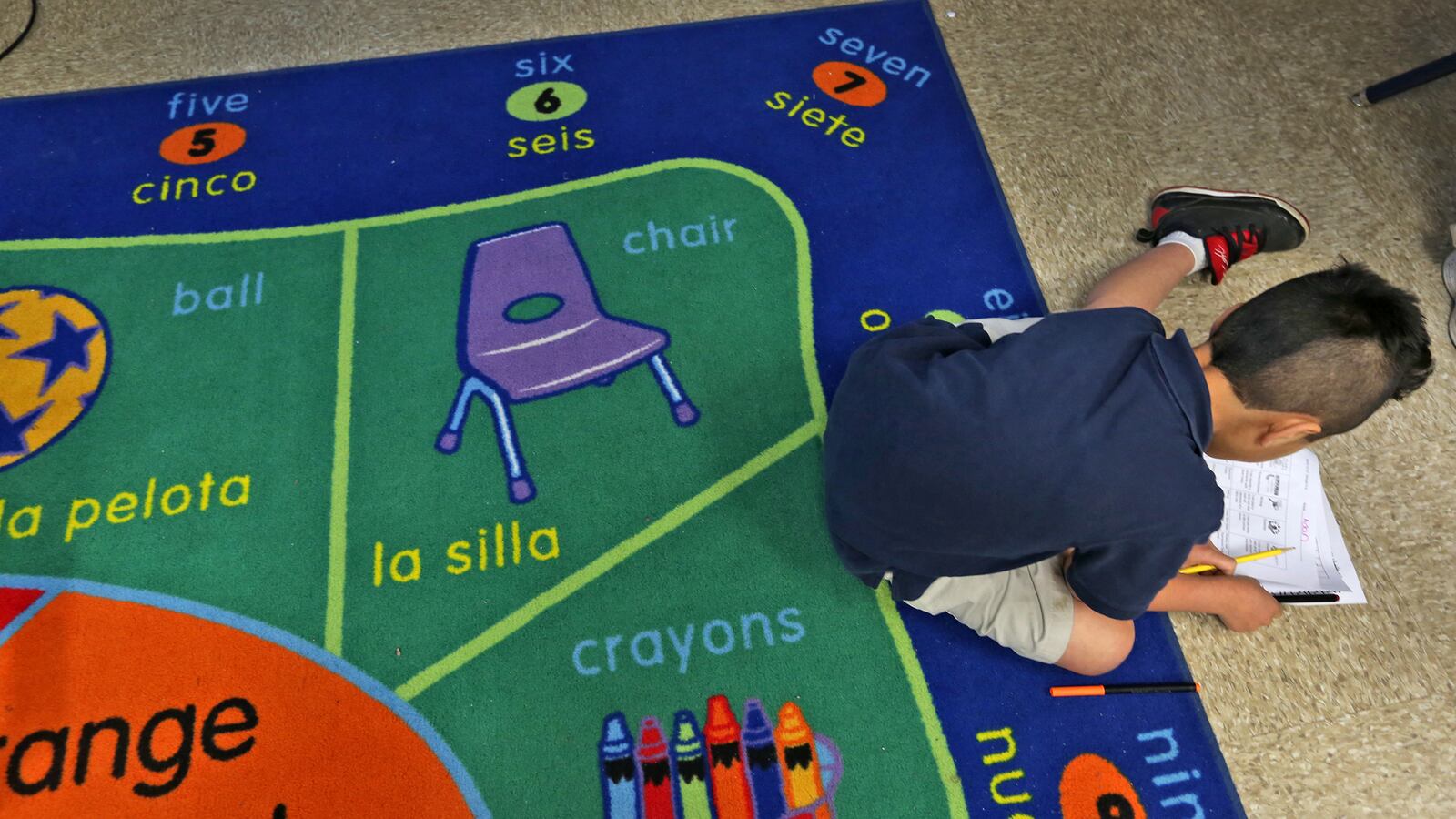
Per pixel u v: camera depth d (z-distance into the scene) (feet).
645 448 4.83
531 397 4.96
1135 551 3.25
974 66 6.23
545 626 4.39
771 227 5.54
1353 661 4.36
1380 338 3.11
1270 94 6.10
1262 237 5.32
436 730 4.17
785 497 4.71
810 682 4.29
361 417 4.90
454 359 5.07
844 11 6.47
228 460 4.78
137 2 6.46
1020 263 5.45
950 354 3.71
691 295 5.29
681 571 4.53
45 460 4.76
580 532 4.61
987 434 3.21
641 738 4.17
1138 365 3.24
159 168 5.71
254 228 5.50
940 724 4.21
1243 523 4.57
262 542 4.57
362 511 4.65
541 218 5.55
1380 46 6.28
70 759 4.07
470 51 6.26
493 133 5.89
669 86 6.09
